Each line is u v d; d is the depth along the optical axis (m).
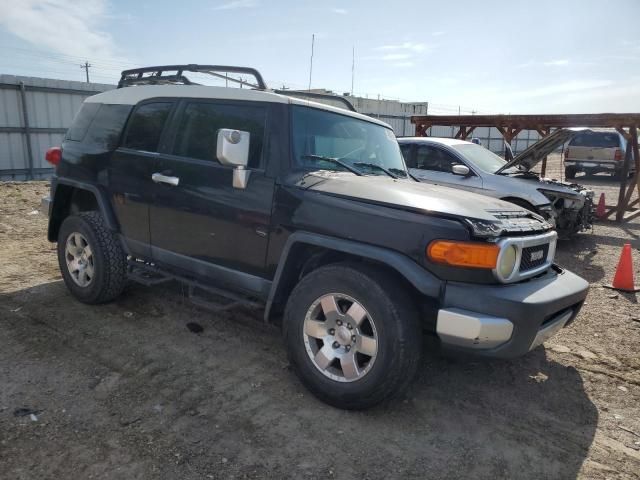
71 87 22.06
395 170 4.37
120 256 4.55
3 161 20.61
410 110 37.62
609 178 22.08
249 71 4.26
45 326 4.24
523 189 7.70
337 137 3.92
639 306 5.57
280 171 3.44
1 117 20.31
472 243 2.85
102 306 4.73
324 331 3.18
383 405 3.25
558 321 3.20
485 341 2.83
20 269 5.83
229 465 2.60
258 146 3.60
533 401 3.44
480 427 3.08
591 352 4.30
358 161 4.02
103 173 4.56
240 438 2.83
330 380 3.13
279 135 3.51
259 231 3.51
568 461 2.81
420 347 2.99
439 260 2.87
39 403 3.09
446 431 3.02
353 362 3.06
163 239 4.15
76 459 2.59
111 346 3.93
